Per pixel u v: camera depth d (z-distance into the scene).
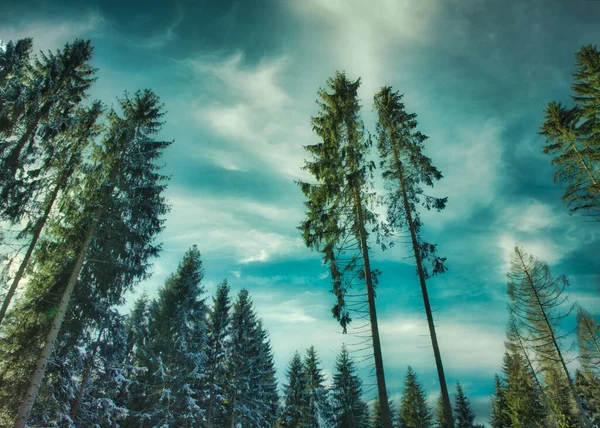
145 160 16.11
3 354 12.65
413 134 16.25
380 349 11.80
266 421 36.47
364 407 38.94
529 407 30.97
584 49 21.61
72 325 14.02
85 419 16.33
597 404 34.81
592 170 20.80
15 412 12.19
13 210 12.96
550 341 24.02
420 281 14.11
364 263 13.52
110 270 14.84
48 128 13.77
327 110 15.92
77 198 14.37
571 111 22.20
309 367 44.25
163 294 27.17
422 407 46.94
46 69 15.68
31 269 13.70
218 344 28.86
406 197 15.85
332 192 14.34
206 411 26.44
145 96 17.58
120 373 18.73
